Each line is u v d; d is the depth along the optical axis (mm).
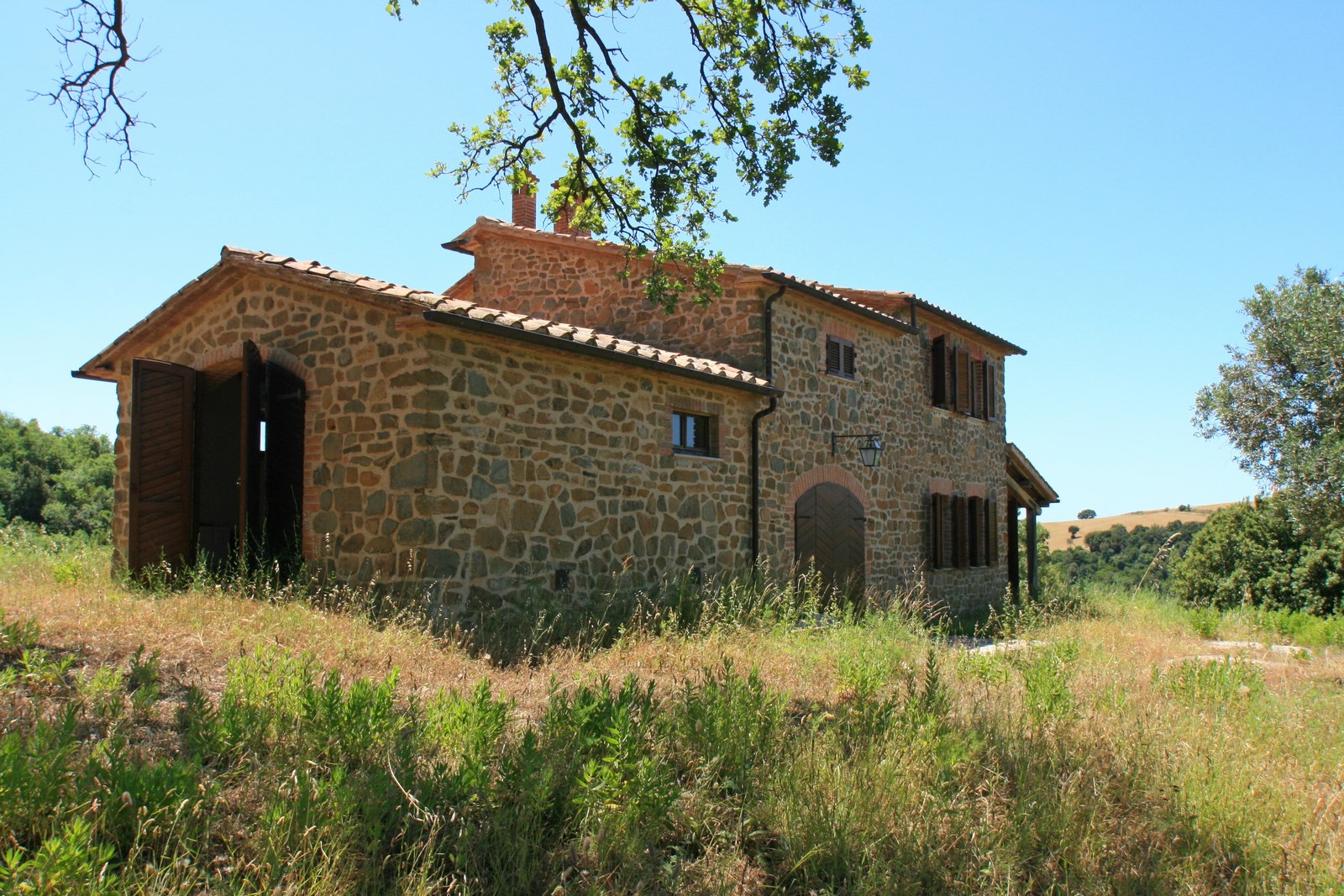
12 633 5035
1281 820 4141
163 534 8820
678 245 9039
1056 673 6086
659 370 9375
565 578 8477
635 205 8945
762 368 11250
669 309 9242
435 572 7367
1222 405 13594
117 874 2691
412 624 6859
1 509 23375
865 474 13227
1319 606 20359
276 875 2805
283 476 8602
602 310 12812
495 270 13984
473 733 3965
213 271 9078
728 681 5055
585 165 8766
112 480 27312
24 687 4387
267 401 8719
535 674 6117
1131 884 3547
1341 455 11586
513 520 8047
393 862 3100
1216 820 4070
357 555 7809
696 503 10133
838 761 4250
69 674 4668
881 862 3508
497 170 8789
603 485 8977
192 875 2787
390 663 5746
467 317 7457
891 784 4012
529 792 3418
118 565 9820
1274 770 4734
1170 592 23750
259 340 8969
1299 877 3680
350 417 8016
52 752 3080
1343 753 5188
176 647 5516
